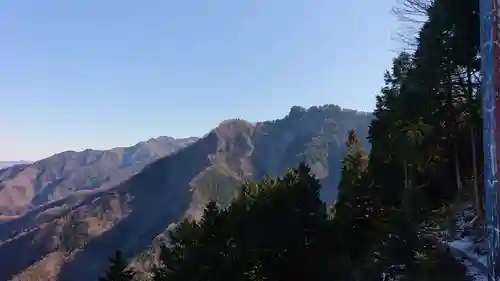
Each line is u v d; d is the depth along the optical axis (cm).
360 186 2239
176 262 1277
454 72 1747
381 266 1105
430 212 1414
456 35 1591
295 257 1257
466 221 1475
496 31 509
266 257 1262
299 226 1280
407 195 1422
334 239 1343
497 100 509
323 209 1380
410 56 2181
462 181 1983
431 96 1866
